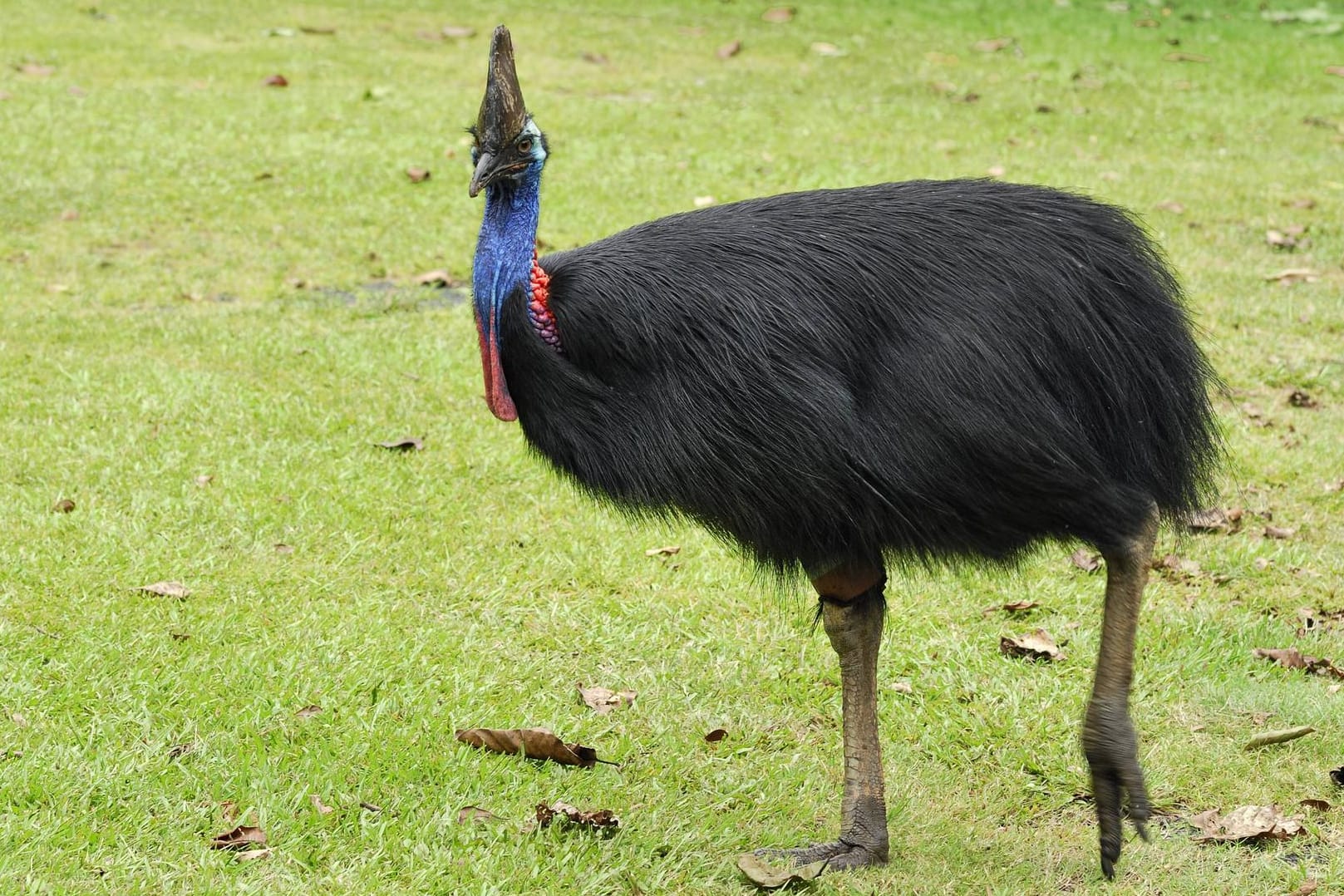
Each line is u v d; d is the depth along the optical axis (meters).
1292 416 10.80
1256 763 6.91
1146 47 22.56
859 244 5.41
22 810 6.12
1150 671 7.65
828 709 7.39
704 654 7.80
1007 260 5.40
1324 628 8.15
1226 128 18.53
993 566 5.74
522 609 8.14
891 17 24.20
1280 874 6.10
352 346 11.54
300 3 23.86
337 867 5.90
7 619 7.62
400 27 22.78
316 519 8.94
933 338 5.27
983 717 7.25
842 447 5.27
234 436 10.00
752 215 5.61
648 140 17.30
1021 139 17.86
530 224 5.46
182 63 20.08
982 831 6.42
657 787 6.60
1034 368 5.31
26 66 19.34
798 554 5.62
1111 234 5.63
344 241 14.09
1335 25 23.86
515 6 24.34
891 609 8.24
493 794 6.48
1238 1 25.25
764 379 5.28
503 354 5.53
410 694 7.19
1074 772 6.84
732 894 5.93
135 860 5.85
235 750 6.64
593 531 9.04
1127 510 5.42
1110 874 5.65
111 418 10.12
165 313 12.22
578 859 6.04
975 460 5.25
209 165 16.03
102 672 7.18
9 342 11.38
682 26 23.39
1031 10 24.77
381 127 17.61
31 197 14.80
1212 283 13.20
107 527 8.62
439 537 8.84
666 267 5.41
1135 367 5.51
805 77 20.61
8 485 9.09
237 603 7.95
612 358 5.39
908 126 18.28
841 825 6.21
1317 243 14.38
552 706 7.22
